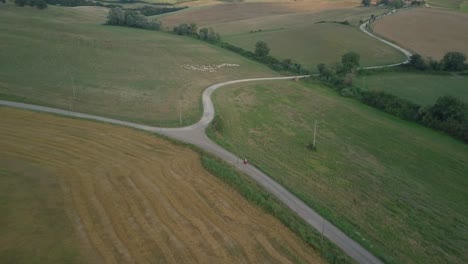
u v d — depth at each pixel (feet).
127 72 270.05
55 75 236.43
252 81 287.07
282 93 264.93
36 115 164.04
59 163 123.54
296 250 96.02
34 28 341.82
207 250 89.92
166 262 84.43
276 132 197.57
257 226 102.99
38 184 109.70
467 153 199.21
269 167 151.74
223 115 203.92
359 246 107.14
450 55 340.59
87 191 108.68
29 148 131.95
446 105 230.07
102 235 90.89
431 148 200.44
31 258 81.30
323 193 141.28
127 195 108.88
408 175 169.07
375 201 142.31
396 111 249.34
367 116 240.32
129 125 168.76
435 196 153.58
